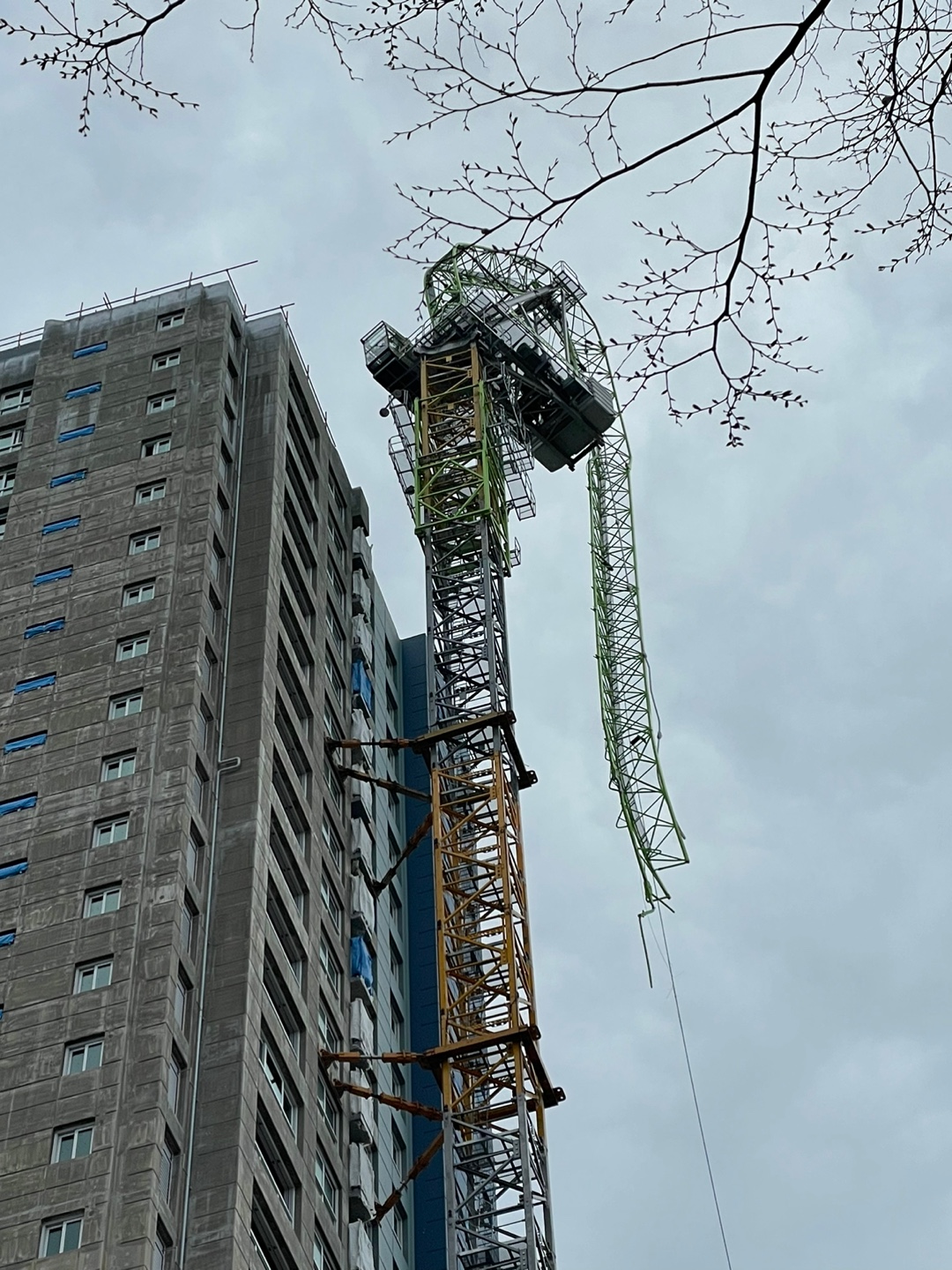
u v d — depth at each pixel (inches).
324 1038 3331.7
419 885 4254.4
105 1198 2539.4
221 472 3791.8
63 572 3570.4
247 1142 2743.6
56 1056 2736.2
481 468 4286.4
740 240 817.5
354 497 4537.4
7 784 3181.6
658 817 4751.5
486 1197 3275.1
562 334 4815.5
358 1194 3189.0
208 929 3002.0
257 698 3378.4
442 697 3964.1
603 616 5162.4
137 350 4060.0
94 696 3299.7
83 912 2947.8
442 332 4653.1
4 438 3954.2
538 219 858.8
